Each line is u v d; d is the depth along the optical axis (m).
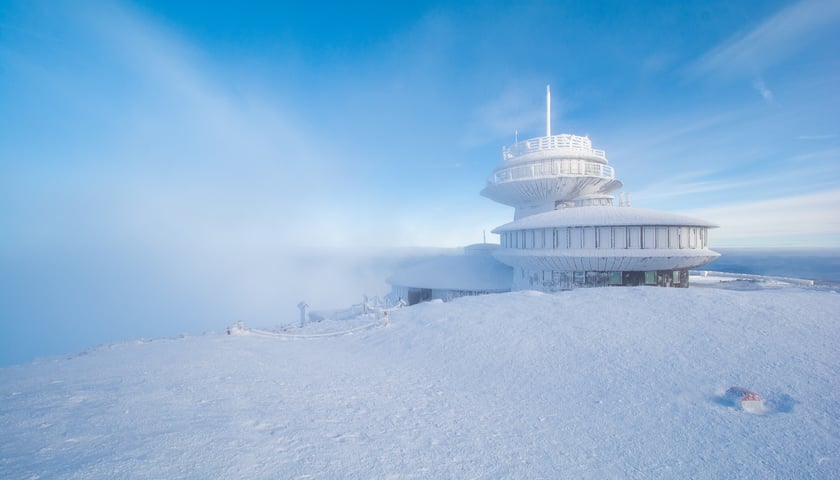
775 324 11.92
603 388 9.43
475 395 9.54
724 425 7.30
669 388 9.05
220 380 9.93
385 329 17.06
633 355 11.00
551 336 13.09
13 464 4.98
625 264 27.25
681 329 12.36
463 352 12.85
